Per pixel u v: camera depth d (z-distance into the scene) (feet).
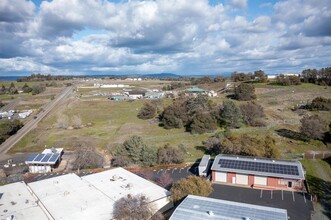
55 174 185.57
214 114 282.77
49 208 116.67
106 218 109.19
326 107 299.38
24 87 575.79
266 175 145.69
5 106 430.61
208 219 94.43
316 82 430.61
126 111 370.94
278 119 285.23
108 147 238.07
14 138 284.61
